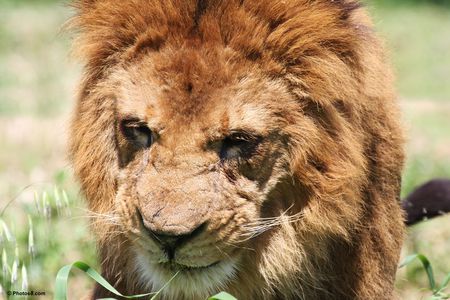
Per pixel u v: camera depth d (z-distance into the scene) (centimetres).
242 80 939
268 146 950
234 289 1000
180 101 930
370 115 1030
